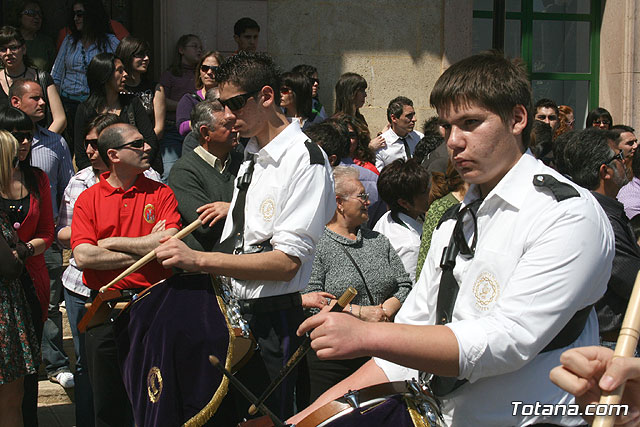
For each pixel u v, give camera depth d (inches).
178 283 124.7
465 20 299.7
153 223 155.3
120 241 148.8
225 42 279.4
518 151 77.1
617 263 129.7
